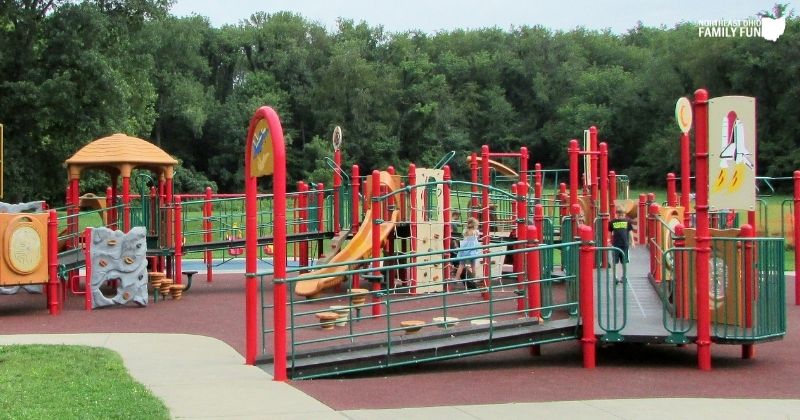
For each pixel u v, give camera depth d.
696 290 11.62
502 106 91.38
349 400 9.07
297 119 85.12
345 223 23.03
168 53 79.31
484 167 21.50
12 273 16.80
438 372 11.13
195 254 35.75
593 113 86.44
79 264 18.75
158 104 77.75
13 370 10.51
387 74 86.25
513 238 21.80
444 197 20.19
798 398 9.31
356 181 21.62
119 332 14.56
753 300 11.44
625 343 12.09
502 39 101.62
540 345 12.66
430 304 17.94
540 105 93.50
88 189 54.78
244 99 83.38
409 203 20.81
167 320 16.16
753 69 72.75
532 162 92.56
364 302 17.36
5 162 42.12
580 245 11.62
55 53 41.75
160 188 22.12
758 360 11.92
